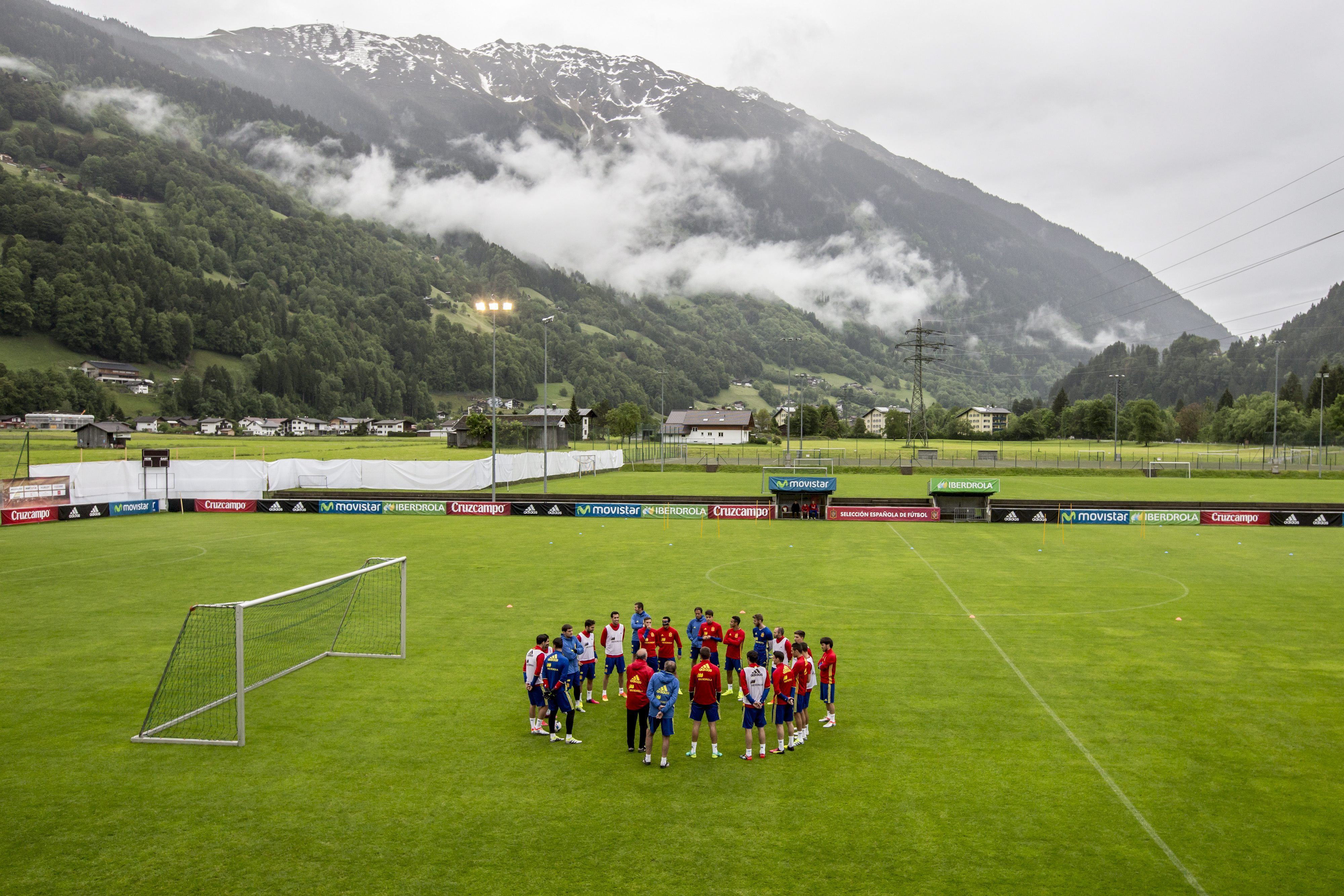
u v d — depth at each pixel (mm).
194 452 98625
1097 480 89812
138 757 15586
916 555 40312
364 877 11367
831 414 183625
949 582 32906
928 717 17703
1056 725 17219
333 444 131000
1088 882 11297
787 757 15602
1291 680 20234
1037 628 25438
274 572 34781
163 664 21547
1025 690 19453
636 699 15609
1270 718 17609
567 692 16531
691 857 11914
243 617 17328
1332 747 16047
